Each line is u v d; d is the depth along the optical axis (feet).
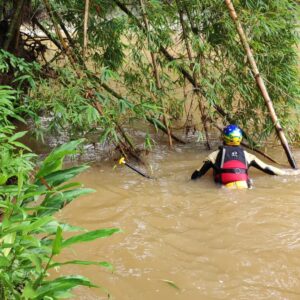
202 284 11.27
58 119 18.48
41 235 13.05
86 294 10.82
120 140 20.44
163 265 12.15
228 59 21.01
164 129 22.00
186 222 14.70
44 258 7.31
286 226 14.28
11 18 21.39
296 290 10.98
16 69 20.84
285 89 21.39
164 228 14.30
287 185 17.89
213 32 20.70
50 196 8.59
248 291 10.94
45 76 19.42
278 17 20.01
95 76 19.25
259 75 19.54
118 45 21.59
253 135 22.15
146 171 19.43
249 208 15.70
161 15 19.12
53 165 8.19
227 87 21.24
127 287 11.16
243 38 19.27
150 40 18.95
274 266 12.01
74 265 12.04
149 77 20.53
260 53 20.84
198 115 26.71
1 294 7.08
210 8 20.35
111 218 15.03
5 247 6.99
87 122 18.48
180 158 21.03
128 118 20.63
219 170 17.92
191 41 20.17
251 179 18.66
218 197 16.72
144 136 23.90
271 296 10.73
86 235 6.70
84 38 18.81
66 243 6.69
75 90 17.44
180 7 20.22
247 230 14.07
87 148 21.72
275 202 16.19
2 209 12.58
